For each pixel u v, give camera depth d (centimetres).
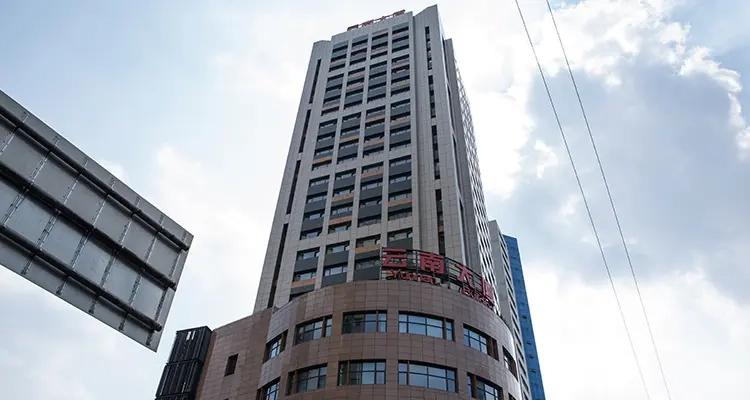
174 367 5541
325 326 4319
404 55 9269
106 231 1322
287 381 4134
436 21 9719
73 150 1295
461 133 8150
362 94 8850
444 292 4538
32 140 1219
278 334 4684
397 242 6309
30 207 1183
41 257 1183
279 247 7025
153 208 1470
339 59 9894
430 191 6825
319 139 8356
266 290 6475
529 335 12988
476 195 7819
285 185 7925
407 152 7469
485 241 7488
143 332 1366
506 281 10550
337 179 7550
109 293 1295
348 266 6275
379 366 3981
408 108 8169
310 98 9350
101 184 1338
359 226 6744
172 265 1480
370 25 10425
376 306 4338
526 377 9575
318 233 6906
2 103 1171
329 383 3919
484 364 4234
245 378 4791
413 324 4256
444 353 4109
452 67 9325
